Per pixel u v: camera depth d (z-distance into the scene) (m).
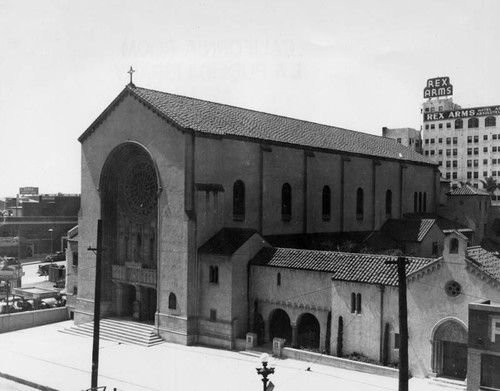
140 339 46.22
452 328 34.25
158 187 47.22
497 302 32.31
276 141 52.59
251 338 42.44
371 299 37.75
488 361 29.91
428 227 61.38
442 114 126.56
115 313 53.31
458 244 33.88
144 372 37.62
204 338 45.00
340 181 60.91
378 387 33.38
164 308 46.62
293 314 42.38
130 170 52.16
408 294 36.03
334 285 39.53
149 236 50.25
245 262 44.59
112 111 51.69
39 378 37.00
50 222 118.50
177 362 39.81
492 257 37.22
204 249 45.09
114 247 53.53
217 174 47.25
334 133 69.31
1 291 66.06
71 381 36.25
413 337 35.75
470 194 80.50
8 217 113.06
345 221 61.59
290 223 54.50
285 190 54.22
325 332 40.53
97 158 53.22
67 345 46.44
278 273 43.25
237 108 60.03
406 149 81.06
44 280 85.19
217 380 35.41
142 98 48.31
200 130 45.78
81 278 54.72
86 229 54.38
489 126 121.06
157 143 47.34
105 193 53.19
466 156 123.56
